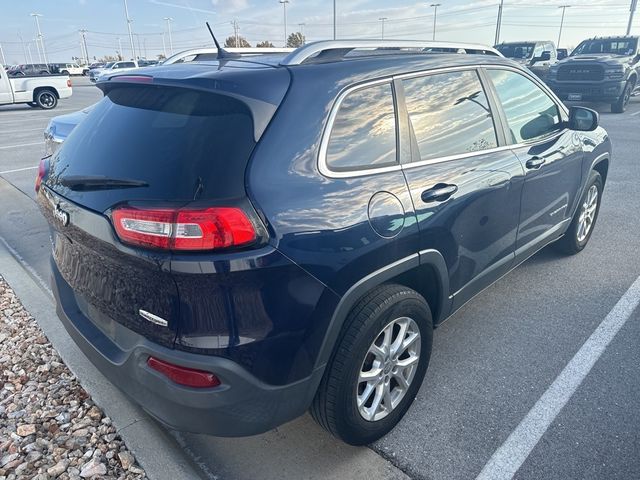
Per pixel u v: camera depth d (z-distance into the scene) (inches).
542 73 673.0
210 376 74.8
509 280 168.2
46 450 97.1
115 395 111.3
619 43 616.4
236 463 96.3
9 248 204.8
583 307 150.3
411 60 104.8
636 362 123.8
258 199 74.8
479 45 129.0
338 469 94.4
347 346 86.3
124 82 95.0
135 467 93.1
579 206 172.2
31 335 137.1
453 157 108.3
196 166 75.7
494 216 119.6
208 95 82.9
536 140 139.5
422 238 96.3
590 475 91.7
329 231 80.4
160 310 75.9
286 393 80.5
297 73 86.2
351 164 88.0
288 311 76.9
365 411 94.7
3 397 112.5
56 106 818.8
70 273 96.2
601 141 177.6
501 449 98.1
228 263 71.6
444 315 112.9
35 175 328.5
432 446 99.4
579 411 107.6
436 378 119.5
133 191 78.2
